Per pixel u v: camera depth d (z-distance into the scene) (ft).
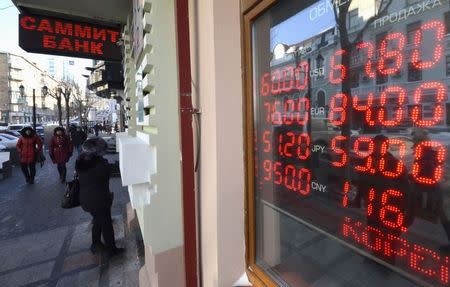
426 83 2.52
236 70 5.65
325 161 3.58
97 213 13.01
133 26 11.00
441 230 2.46
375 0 2.92
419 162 2.60
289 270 4.37
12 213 19.74
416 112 2.60
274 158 4.50
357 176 3.19
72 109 133.49
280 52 4.24
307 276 4.01
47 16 12.96
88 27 13.78
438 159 2.45
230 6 5.56
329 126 3.50
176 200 8.01
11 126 93.66
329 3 3.43
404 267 2.79
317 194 3.75
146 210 7.72
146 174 7.99
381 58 2.88
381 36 2.87
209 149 5.82
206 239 6.15
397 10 2.72
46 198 23.52
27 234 16.12
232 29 5.59
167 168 7.86
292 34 4.00
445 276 2.44
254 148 4.94
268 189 4.71
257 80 4.80
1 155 32.63
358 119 3.14
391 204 2.87
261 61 4.68
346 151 3.30
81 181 13.03
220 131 5.56
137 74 10.47
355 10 3.12
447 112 2.37
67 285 11.25
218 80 5.49
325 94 3.52
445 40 2.37
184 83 5.74
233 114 5.66
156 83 7.53
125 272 11.96
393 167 2.82
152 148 7.95
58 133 28.94
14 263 12.94
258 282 4.96
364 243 3.18
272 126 4.50
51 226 17.30
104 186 13.15
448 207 2.40
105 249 13.47
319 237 3.77
